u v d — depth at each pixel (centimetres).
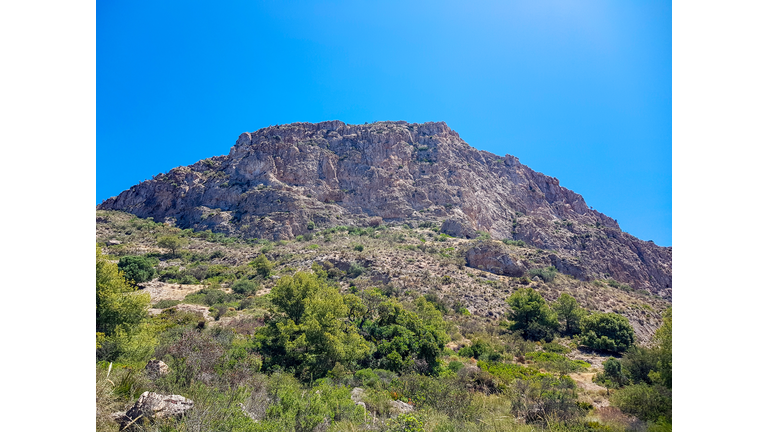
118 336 1246
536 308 3391
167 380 785
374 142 12044
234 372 895
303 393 880
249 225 8831
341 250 5919
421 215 9919
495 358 2428
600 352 2827
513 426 901
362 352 1720
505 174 13138
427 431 775
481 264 5394
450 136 13438
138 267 4841
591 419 909
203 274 5356
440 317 2709
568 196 13938
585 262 9131
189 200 10356
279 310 2102
